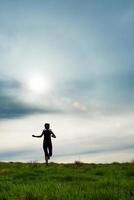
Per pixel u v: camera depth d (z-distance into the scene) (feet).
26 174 65.10
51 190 42.50
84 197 39.40
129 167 76.59
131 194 41.16
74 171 72.49
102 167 80.48
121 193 40.98
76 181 55.62
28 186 46.01
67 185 48.16
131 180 56.29
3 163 96.12
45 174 67.00
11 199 39.19
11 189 45.55
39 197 39.17
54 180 56.75
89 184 50.65
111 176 63.00
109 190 42.91
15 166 88.38
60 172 70.49
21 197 39.60
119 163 90.89
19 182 55.11
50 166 86.74
